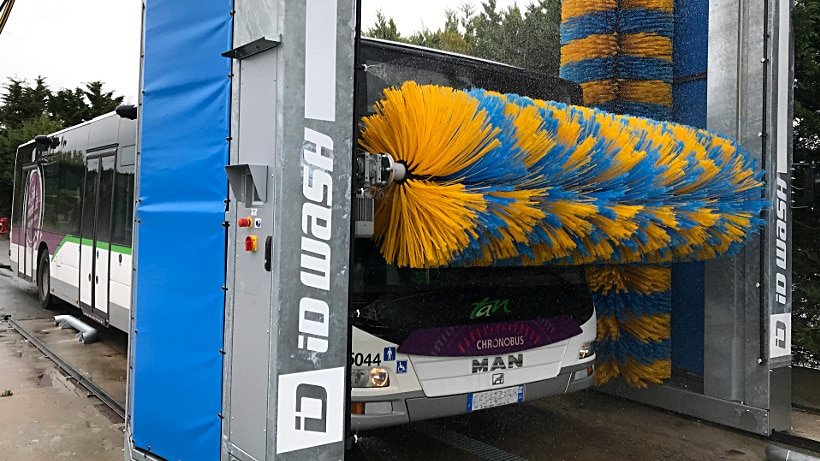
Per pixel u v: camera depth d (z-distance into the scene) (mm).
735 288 4703
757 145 4586
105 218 7277
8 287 12844
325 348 2617
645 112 5332
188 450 3107
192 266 3119
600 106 5434
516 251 3193
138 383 3564
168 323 3299
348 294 2678
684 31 5391
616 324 5137
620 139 3504
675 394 5074
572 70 5672
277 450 2484
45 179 9953
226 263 2871
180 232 3227
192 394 3090
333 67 2615
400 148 2959
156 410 3377
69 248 8602
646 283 4938
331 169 2611
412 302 3512
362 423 3318
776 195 4566
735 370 4715
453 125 2844
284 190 2486
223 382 2871
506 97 3215
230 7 2887
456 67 4273
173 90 3354
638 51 5398
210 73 3033
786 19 4641
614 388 5543
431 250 2773
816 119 5809
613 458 4215
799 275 6117
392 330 3420
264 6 2607
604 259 3725
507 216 2932
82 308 7996
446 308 3605
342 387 2674
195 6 3176
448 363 3562
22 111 34312
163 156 3426
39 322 8961
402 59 4023
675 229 3715
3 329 8570
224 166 2898
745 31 4652
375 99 3754
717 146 4133
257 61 2668
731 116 4719
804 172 4688
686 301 5297
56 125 28797
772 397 4531
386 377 3391
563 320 4090
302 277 2543
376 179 2826
